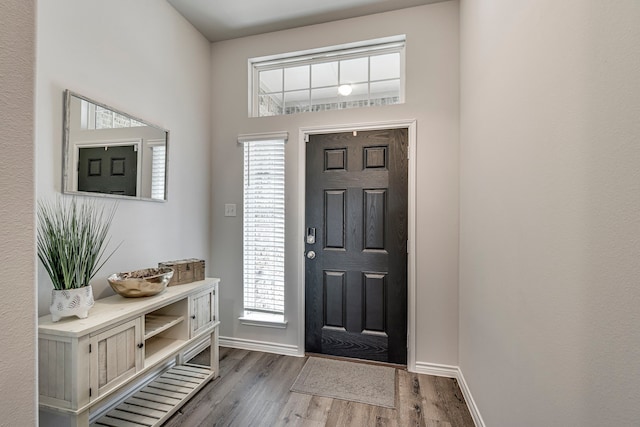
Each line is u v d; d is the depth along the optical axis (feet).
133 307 4.97
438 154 7.41
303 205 8.36
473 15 5.90
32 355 1.72
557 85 2.95
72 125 5.14
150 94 6.88
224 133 8.98
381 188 7.84
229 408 5.98
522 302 3.70
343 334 8.06
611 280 2.24
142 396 6.08
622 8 2.15
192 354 8.09
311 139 8.35
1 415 1.58
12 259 1.63
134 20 6.46
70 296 4.31
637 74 2.02
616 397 2.18
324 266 8.21
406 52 7.64
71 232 4.67
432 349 7.39
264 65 9.05
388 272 7.77
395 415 5.81
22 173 1.68
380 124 7.77
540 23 3.29
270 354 8.37
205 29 8.49
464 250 6.64
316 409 5.97
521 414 3.71
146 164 6.71
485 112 5.15
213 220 9.04
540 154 3.28
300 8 7.65
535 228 3.38
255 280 8.77
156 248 7.04
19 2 1.66
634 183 2.05
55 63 4.92
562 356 2.85
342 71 8.88
